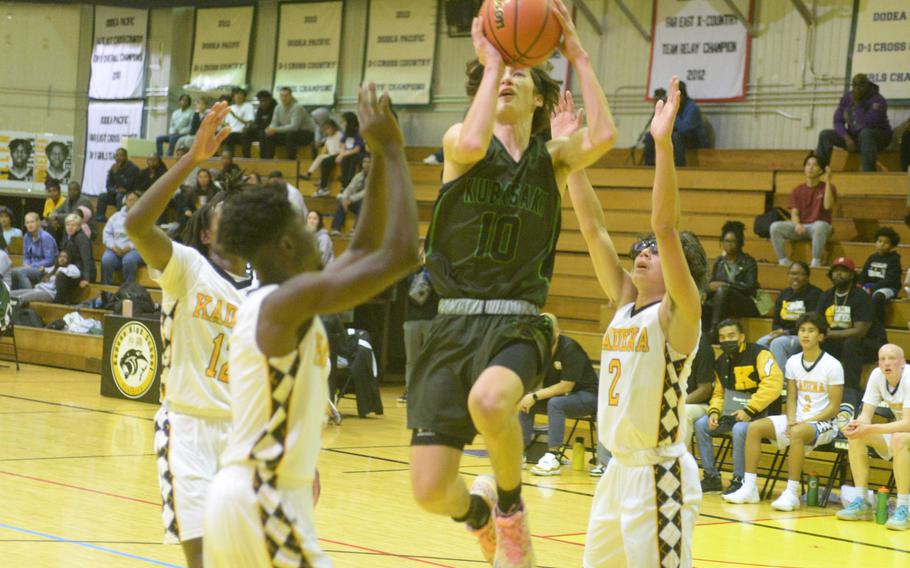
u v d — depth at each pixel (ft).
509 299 11.73
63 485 22.89
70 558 16.88
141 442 29.12
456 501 11.76
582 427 34.63
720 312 36.32
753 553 20.53
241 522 8.22
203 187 53.01
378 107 8.17
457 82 58.54
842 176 43.34
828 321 33.37
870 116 43.32
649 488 12.38
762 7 49.29
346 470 26.96
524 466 30.32
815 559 20.25
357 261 8.16
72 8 70.54
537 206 11.91
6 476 23.50
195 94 66.23
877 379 25.43
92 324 47.85
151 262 12.59
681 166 46.85
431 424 11.65
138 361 37.70
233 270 13.06
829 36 47.65
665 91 48.60
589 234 13.85
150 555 17.33
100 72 70.08
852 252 41.19
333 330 35.81
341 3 62.08
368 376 36.86
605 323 39.63
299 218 8.83
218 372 12.67
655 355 12.42
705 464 28.07
